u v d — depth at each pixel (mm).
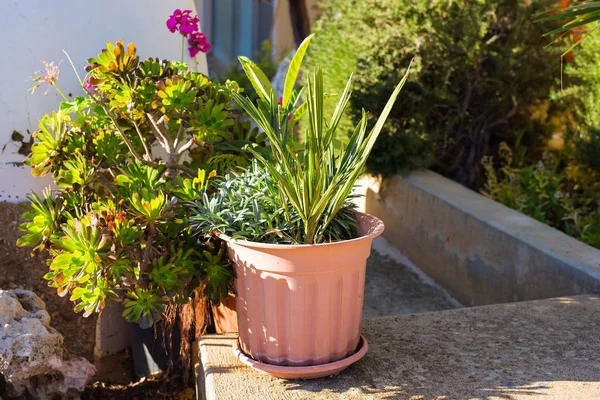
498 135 5332
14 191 3115
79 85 3189
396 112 4859
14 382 2527
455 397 2223
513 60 4754
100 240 2221
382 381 2318
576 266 3143
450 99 4750
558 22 4828
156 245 2438
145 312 2371
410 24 4730
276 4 10211
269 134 2176
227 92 2846
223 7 13453
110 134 2771
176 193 2508
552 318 2824
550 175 4680
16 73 3035
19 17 3014
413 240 4613
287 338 2256
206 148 2877
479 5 4641
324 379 2324
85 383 2750
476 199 4176
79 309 2318
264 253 2154
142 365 3201
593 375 2373
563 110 4895
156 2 3355
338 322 2271
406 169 4730
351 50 4980
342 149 2324
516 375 2369
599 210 4141
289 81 2529
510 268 3576
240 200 2338
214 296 2486
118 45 2561
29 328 2549
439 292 4199
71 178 2586
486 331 2713
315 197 2170
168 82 2486
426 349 2557
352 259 2203
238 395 2219
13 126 3064
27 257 3131
